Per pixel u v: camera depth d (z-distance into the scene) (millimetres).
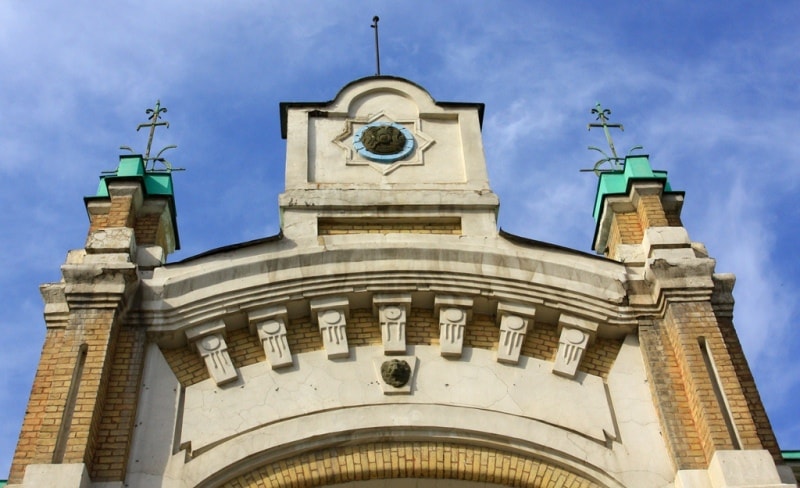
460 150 17859
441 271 15547
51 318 14914
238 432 13852
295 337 15086
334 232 16328
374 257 15625
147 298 15008
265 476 13547
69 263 15211
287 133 17891
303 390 14391
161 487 13188
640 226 16750
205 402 14180
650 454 13969
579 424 14266
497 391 14570
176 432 13820
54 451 12953
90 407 13461
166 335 14797
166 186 17016
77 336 14281
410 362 14805
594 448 13961
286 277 15336
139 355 14484
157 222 16469
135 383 14156
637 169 17266
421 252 15695
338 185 17016
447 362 14875
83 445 13039
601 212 17219
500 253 15781
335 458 13766
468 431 14008
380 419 14016
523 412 14336
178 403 14141
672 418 14188
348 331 15203
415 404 14258
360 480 13664
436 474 13734
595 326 15305
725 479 13031
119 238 15539
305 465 13680
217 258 15531
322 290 15312
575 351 15039
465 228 16375
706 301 15234
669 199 17047
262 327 14984
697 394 14055
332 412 14086
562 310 15391
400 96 18734
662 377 14680
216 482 13391
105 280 14844
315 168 17344
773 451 13852
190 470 13375
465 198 16672
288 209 16344
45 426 13188
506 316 15336
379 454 13844
